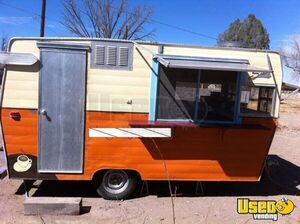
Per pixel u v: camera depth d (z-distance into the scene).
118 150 7.31
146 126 7.20
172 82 7.28
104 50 7.10
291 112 32.16
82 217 6.65
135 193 7.90
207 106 7.44
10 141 7.08
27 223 6.29
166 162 7.47
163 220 6.71
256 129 7.55
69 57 7.02
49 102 7.06
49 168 7.20
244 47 8.00
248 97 7.61
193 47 7.42
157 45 7.29
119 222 6.54
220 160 7.65
